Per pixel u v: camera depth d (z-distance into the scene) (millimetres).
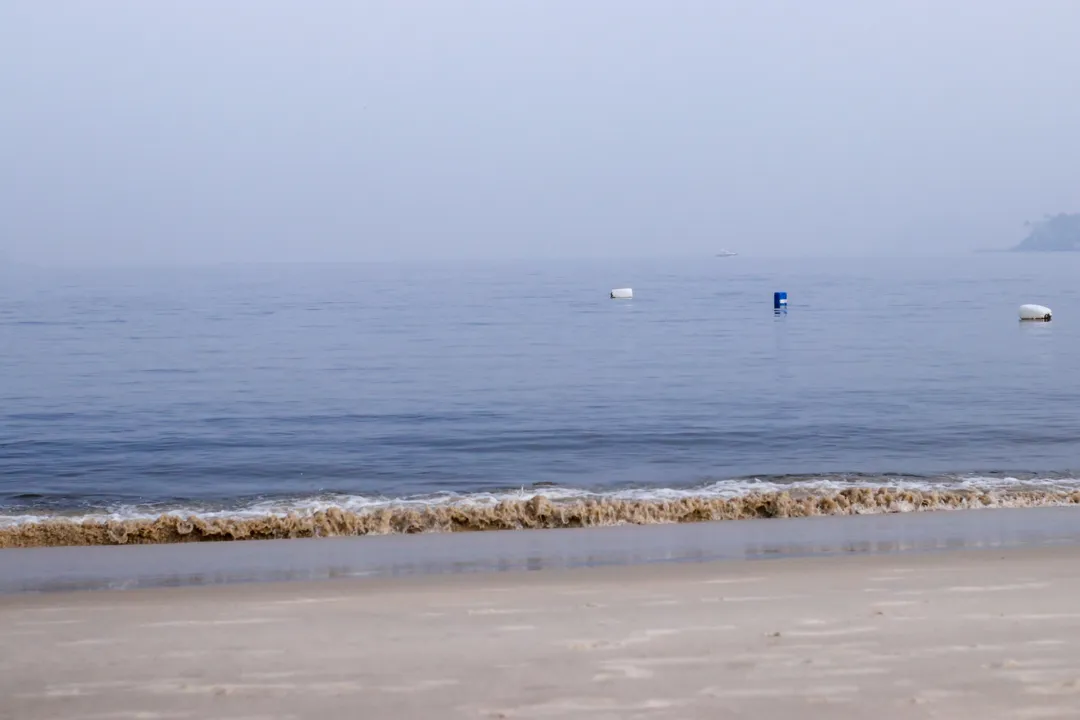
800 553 9492
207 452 18750
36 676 5645
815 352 37656
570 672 5527
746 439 19344
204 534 11438
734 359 35531
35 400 26391
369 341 45062
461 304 80000
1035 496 12961
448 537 10883
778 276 156125
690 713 4887
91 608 7242
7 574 9172
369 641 6234
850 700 5035
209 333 50281
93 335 49344
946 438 19031
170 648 6164
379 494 14578
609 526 11539
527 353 38844
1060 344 39500
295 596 7566
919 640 6027
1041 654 5730
